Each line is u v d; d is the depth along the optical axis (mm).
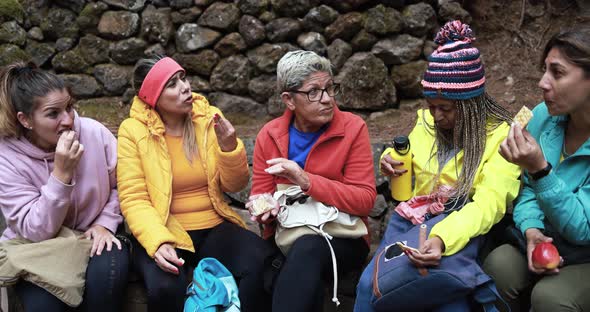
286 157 2500
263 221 2365
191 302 2350
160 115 2582
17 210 2402
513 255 2229
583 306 2053
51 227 2369
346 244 2443
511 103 3477
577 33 1993
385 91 3391
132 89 3686
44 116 2330
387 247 2252
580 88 1999
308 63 2314
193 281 2406
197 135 2615
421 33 3400
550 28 3725
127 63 3684
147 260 2438
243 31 3482
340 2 3371
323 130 2488
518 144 1972
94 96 3750
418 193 2436
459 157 2311
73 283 2322
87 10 3658
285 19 3432
